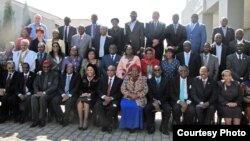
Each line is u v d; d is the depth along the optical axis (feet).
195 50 29.86
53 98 26.73
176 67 27.43
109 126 24.68
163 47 30.37
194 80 25.44
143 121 25.66
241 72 26.99
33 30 32.63
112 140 22.67
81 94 26.91
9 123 27.25
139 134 24.32
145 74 27.76
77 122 27.63
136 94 25.17
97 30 31.30
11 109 27.78
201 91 25.04
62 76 27.53
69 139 22.77
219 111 24.68
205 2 62.80
